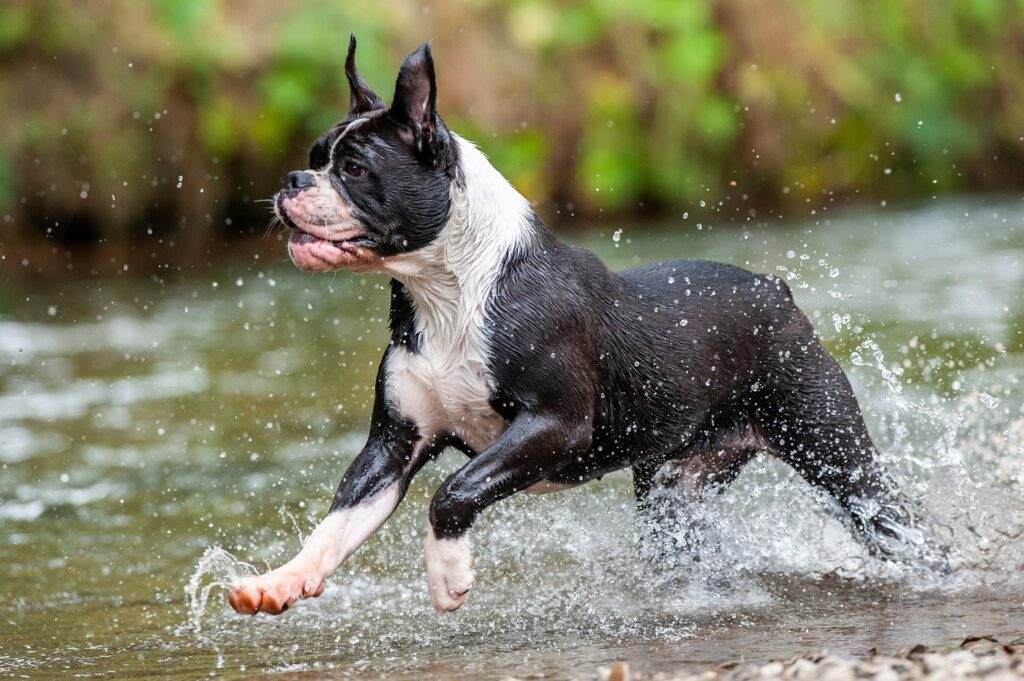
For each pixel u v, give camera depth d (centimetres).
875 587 807
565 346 732
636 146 2573
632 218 2538
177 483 1113
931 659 550
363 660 692
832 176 2653
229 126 2330
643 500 880
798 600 785
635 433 790
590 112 2556
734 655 643
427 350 740
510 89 2522
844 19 2714
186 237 2336
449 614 791
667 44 2597
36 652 737
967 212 2297
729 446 860
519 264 734
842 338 1384
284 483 1102
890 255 1858
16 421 1323
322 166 716
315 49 2355
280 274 2088
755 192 2636
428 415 752
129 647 745
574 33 2572
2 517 1039
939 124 2734
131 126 2303
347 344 1609
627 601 802
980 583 802
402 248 717
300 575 700
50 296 1972
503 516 923
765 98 2620
